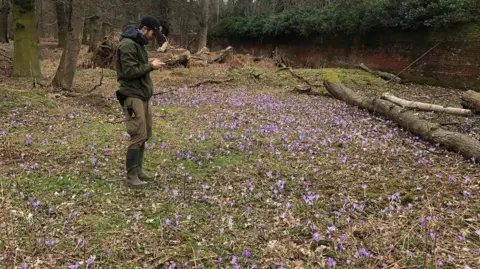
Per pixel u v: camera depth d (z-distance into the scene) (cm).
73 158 595
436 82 1677
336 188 516
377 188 517
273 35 2883
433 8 1644
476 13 1536
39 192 468
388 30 1930
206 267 339
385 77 1775
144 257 352
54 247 355
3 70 1382
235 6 4206
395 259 353
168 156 625
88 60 1853
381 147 706
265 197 484
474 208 455
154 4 3747
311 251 364
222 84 1579
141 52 487
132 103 483
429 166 608
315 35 2495
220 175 553
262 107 1077
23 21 1242
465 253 363
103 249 359
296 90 1432
